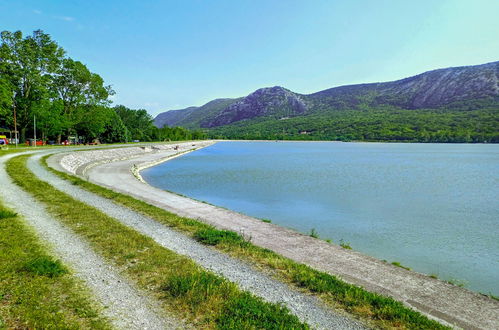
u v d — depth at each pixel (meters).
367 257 9.97
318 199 24.30
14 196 14.54
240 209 20.89
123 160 49.91
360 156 73.06
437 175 38.72
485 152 85.38
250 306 5.68
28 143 53.88
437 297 7.22
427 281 8.20
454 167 47.84
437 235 15.55
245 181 33.81
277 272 7.71
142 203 15.59
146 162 48.66
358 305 6.11
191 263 7.75
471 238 15.14
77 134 71.06
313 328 5.23
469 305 6.88
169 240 9.88
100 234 9.63
